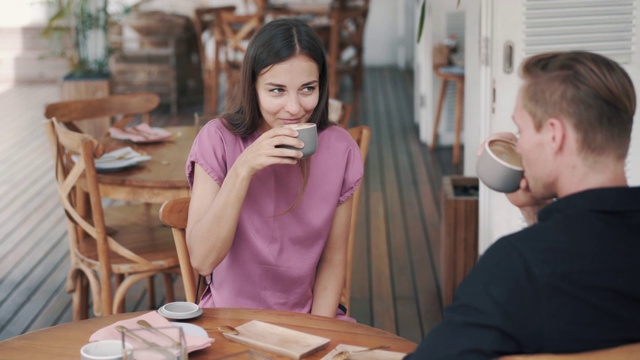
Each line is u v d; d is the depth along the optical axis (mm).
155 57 8219
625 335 1253
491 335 1240
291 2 8883
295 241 2088
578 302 1240
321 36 7496
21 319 3762
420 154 6816
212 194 2057
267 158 1873
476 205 3561
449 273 3621
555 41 2885
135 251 3145
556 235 1260
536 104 1309
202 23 8047
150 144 3590
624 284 1244
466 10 4516
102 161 3195
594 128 1275
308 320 1784
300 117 2045
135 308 3881
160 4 8562
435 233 4930
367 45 11375
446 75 6395
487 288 1250
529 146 1333
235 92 2111
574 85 1279
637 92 2889
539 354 1231
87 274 3191
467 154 4633
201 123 3779
